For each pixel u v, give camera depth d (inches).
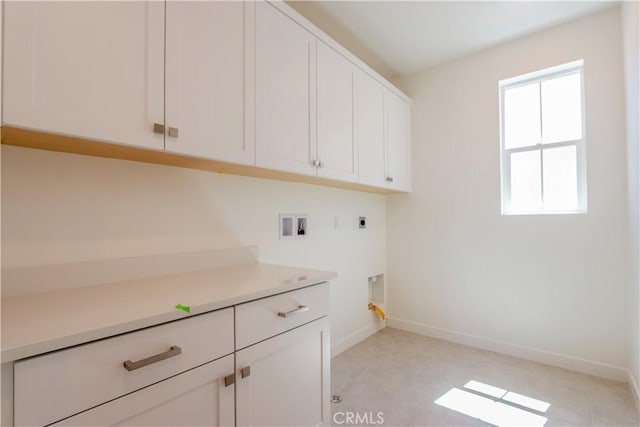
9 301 37.4
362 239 110.5
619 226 80.8
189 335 35.1
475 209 103.6
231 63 53.1
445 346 103.5
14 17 32.2
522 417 65.9
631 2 68.3
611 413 67.1
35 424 25.1
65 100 35.4
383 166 98.3
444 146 110.0
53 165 44.8
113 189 50.5
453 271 108.0
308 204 88.5
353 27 87.7
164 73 44.2
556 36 89.4
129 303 36.2
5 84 31.5
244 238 70.9
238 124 54.1
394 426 63.3
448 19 85.0
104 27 38.6
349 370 86.7
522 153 98.2
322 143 73.0
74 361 27.2
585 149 86.4
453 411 68.2
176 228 58.5
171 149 44.8
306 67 68.7
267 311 44.1
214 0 50.9
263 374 43.4
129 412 30.3
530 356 93.2
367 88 90.6
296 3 77.0
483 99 102.1
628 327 79.2
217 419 37.7
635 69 66.3
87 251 47.5
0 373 23.8
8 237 41.1
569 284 87.9
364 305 110.9
